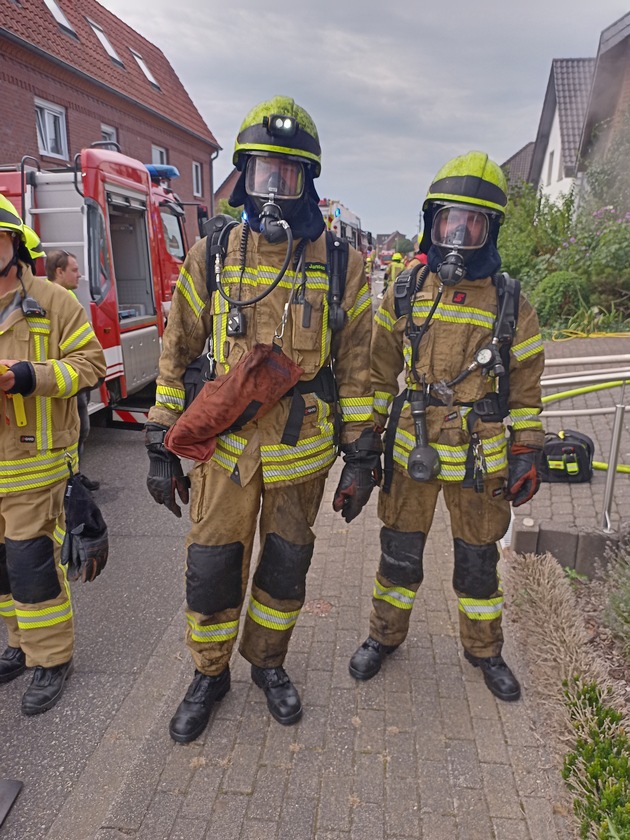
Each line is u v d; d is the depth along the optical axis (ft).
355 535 13.74
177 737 7.96
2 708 8.96
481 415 7.91
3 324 8.04
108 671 9.81
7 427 8.07
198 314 7.58
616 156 41.09
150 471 7.85
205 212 24.66
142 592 12.23
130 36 65.72
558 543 11.39
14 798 7.41
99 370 8.64
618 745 7.23
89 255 18.26
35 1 49.32
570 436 13.56
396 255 48.67
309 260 7.32
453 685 8.96
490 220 7.53
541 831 6.72
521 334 7.91
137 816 7.02
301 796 7.22
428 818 6.91
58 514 8.69
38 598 8.67
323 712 8.48
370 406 7.90
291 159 6.86
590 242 37.24
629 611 9.37
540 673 8.93
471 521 8.34
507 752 7.76
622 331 32.37
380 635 9.09
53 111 48.73
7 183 18.44
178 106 69.62
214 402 6.95
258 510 7.79
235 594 7.91
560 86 72.79
